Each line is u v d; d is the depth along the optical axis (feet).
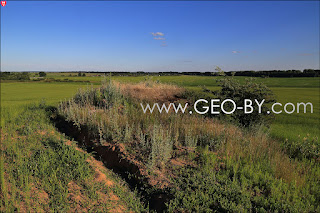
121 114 33.17
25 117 37.19
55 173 17.60
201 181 16.26
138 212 14.64
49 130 30.30
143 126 27.07
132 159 19.88
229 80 37.65
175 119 30.12
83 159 20.67
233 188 15.46
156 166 18.80
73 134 29.91
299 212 13.33
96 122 28.07
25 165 19.11
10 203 13.75
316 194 15.96
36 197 14.92
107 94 38.99
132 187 17.72
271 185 16.08
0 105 57.06
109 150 22.45
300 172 19.57
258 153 22.24
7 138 26.17
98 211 14.15
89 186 16.58
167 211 13.89
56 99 75.20
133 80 58.90
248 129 33.37
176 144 22.72
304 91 173.88
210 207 13.94
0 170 17.81
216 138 24.18
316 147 26.25
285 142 30.53
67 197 15.29
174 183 16.44
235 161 19.85
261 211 13.24
